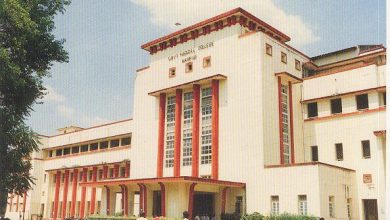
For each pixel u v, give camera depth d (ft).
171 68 141.49
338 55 141.69
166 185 108.37
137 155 145.28
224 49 128.06
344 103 119.24
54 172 203.92
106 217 116.47
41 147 214.07
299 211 101.65
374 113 111.55
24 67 76.28
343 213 104.37
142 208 112.68
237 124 119.44
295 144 123.95
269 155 114.01
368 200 109.19
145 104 147.54
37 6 77.20
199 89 130.41
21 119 77.41
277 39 139.13
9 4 67.51
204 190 110.73
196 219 102.27
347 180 108.58
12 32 70.74
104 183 125.29
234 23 127.44
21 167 75.56
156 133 140.67
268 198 107.86
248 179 113.39
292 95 128.16
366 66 116.57
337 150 117.70
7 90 73.77
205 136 126.00
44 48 78.33
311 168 101.24
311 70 144.56
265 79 118.83
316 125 123.24
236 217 108.47
